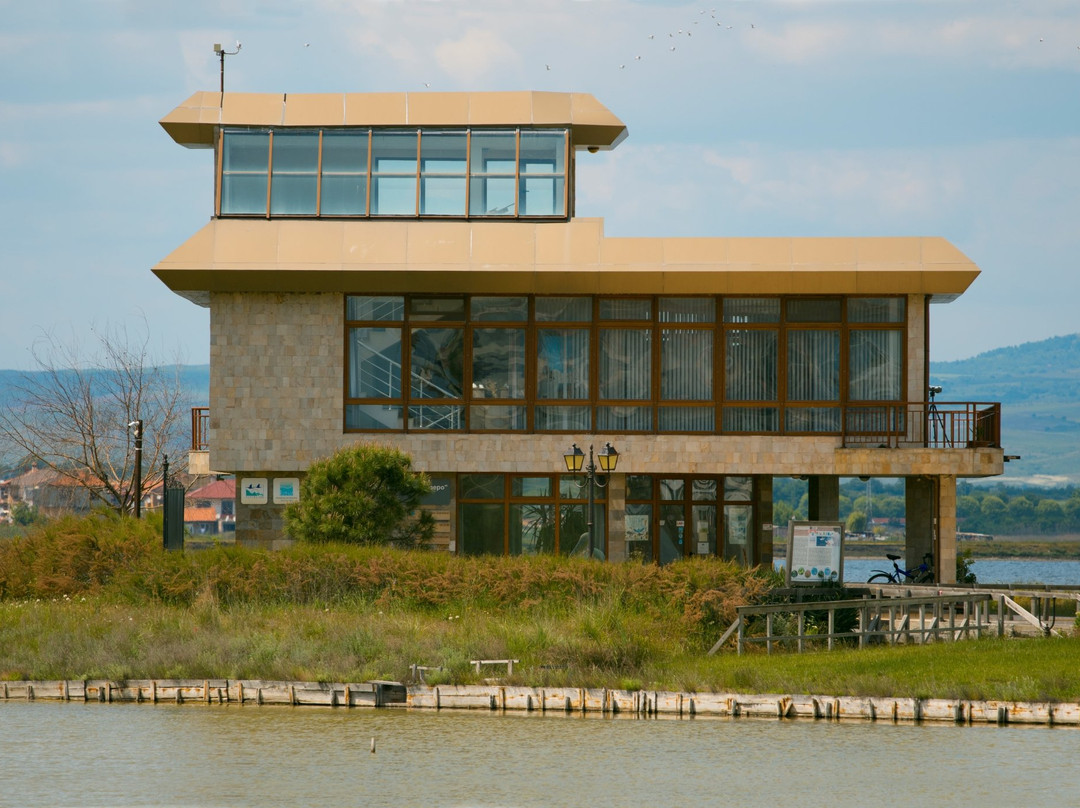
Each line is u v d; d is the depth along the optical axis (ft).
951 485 311.88
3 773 147.54
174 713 182.60
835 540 241.76
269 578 261.44
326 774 147.13
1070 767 149.38
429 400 314.35
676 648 220.23
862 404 311.88
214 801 135.74
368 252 307.78
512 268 305.12
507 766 150.82
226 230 310.65
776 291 306.14
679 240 307.99
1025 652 203.72
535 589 252.21
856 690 180.04
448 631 224.94
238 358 313.32
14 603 271.28
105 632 223.51
